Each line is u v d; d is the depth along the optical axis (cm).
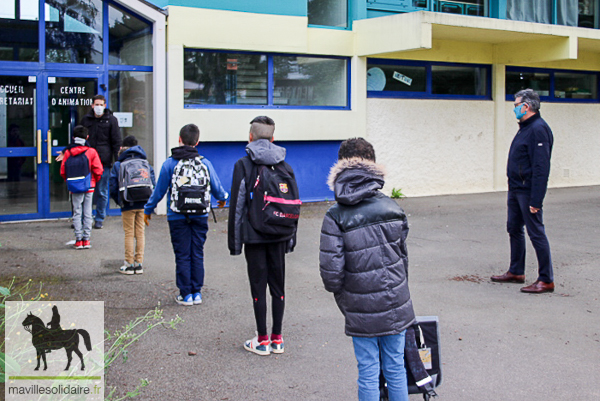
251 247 488
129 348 499
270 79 1179
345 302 353
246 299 637
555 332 550
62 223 986
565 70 1564
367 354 353
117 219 1026
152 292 651
